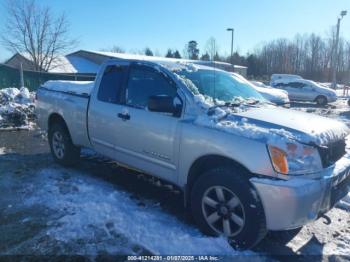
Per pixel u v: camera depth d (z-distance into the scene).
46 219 3.89
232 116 3.59
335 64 34.19
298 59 72.69
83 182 5.05
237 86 4.61
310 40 71.81
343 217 4.29
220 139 3.36
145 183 5.09
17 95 11.45
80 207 4.17
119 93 4.57
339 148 3.58
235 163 3.33
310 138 3.18
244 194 3.17
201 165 3.66
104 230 3.64
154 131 4.00
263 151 3.10
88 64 39.56
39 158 6.43
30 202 4.34
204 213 3.54
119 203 4.30
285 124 3.38
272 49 74.31
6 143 7.71
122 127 4.41
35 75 17.53
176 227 3.73
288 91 23.34
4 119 9.45
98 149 4.96
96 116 4.84
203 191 3.51
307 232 3.87
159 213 4.09
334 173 3.27
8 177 5.27
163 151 3.94
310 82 23.25
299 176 3.08
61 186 4.87
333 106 22.19
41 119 6.14
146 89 4.25
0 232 3.61
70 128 5.41
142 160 4.25
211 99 3.94
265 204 3.09
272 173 3.07
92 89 5.02
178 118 3.80
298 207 2.99
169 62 4.46
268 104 4.37
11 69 17.31
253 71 72.31
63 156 5.74
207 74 4.45
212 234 3.52
